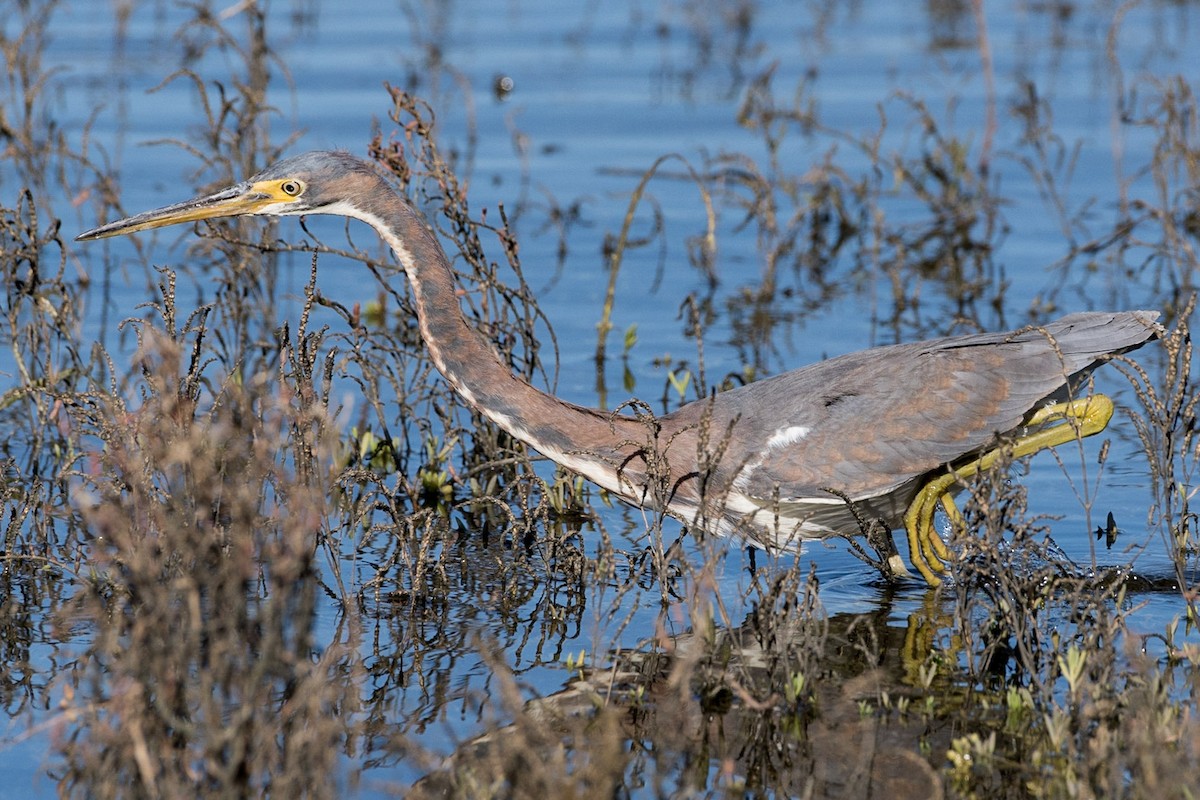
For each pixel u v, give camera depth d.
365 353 14.17
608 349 17.05
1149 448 10.79
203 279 18.92
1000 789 8.53
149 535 9.98
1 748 8.93
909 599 11.43
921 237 20.64
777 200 22.62
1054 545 11.30
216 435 10.80
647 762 8.87
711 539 11.21
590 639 10.57
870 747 9.04
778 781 8.66
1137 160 23.42
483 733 9.15
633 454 10.98
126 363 15.65
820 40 31.50
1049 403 11.91
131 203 20.28
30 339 14.77
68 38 28.58
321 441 10.85
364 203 11.24
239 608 9.03
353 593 11.24
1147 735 8.15
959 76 27.81
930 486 11.55
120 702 8.46
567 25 32.97
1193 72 26.41
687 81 28.06
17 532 11.53
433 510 12.48
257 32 19.14
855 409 11.36
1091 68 28.12
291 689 9.28
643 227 21.47
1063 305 18.12
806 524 11.80
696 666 9.87
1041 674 9.90
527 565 11.85
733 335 17.45
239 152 16.48
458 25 32.59
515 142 23.66
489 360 11.42
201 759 8.23
